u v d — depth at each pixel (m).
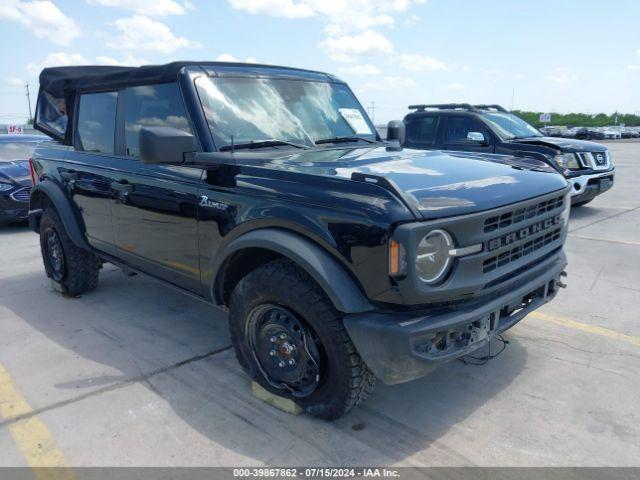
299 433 2.86
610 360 3.61
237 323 3.10
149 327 4.34
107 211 4.20
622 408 3.04
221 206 3.09
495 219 2.64
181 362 3.70
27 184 8.52
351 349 2.64
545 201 3.01
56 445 2.78
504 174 3.05
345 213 2.51
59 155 4.92
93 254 4.97
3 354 3.86
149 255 3.84
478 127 9.07
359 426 2.92
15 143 9.93
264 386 3.10
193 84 3.44
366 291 2.51
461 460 2.62
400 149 3.77
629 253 6.33
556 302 4.69
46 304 4.93
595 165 8.69
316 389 2.85
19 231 8.62
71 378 3.49
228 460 2.65
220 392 3.29
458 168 3.08
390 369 2.48
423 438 2.80
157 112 3.67
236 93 3.60
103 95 4.35
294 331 2.86
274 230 2.79
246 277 2.97
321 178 2.70
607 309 4.52
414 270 2.34
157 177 3.59
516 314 2.98
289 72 4.08
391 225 2.36
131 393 3.29
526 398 3.16
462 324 2.51
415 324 2.43
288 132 3.65
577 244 6.83
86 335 4.19
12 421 3.00
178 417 3.02
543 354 3.72
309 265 2.57
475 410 3.05
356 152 3.47
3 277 5.87
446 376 3.44
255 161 3.05
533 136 9.35
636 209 9.51
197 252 3.35
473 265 2.54
